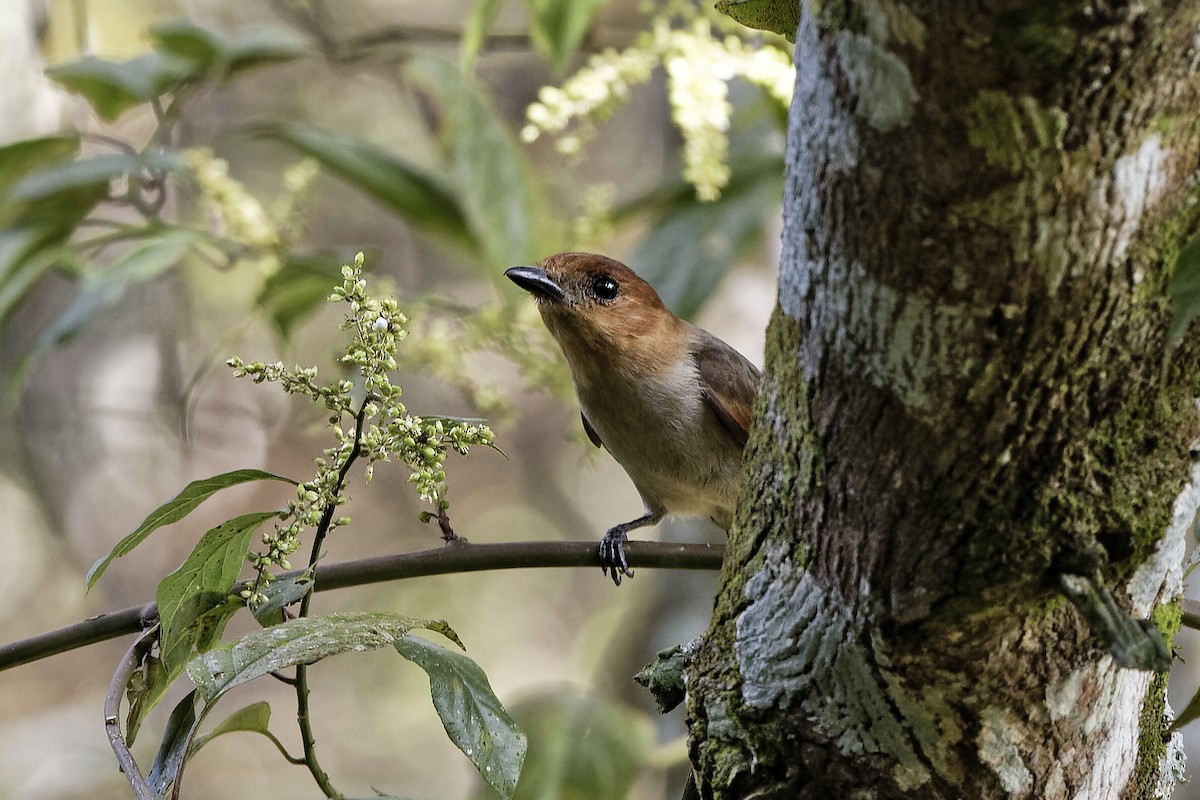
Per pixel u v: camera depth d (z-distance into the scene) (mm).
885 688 4059
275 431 19047
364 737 19219
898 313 3604
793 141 3887
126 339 16672
